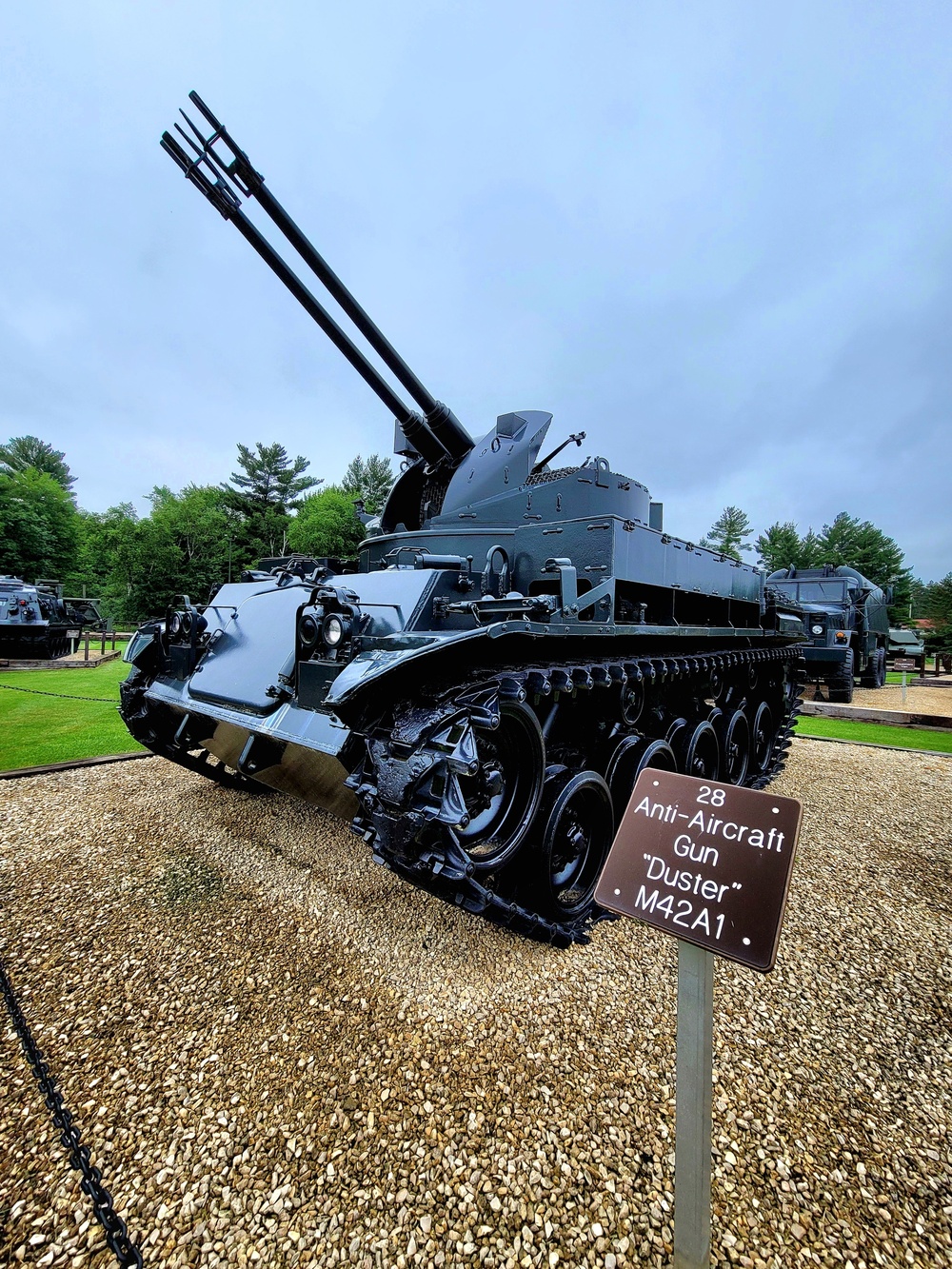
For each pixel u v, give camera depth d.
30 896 4.40
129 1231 2.07
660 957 3.85
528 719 3.40
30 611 19.20
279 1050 2.93
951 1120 2.65
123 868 4.89
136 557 43.66
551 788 3.92
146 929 3.99
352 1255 2.02
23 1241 2.04
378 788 2.71
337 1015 3.19
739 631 6.60
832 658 14.86
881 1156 2.46
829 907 4.57
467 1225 2.12
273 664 4.24
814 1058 3.02
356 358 6.30
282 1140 2.44
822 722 13.23
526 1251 2.04
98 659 21.39
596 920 4.24
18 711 11.47
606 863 2.16
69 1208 2.16
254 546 55.75
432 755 2.62
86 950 3.73
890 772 8.62
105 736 9.52
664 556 5.10
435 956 3.76
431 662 2.92
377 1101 2.63
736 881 1.90
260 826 5.85
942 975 3.74
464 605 3.45
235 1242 2.05
